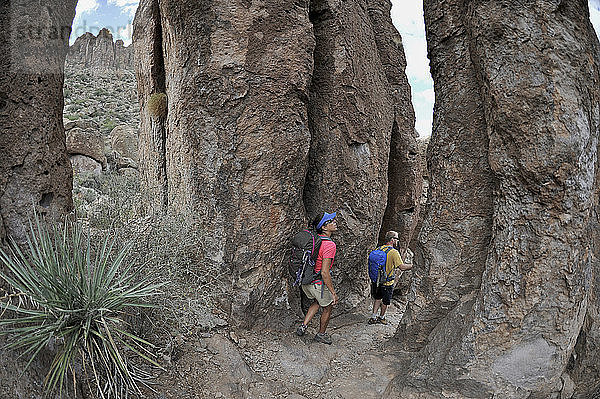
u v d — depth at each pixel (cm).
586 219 347
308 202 609
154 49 637
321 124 599
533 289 352
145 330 392
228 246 509
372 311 680
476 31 373
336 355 517
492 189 421
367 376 461
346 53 597
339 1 590
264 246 520
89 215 441
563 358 362
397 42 834
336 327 624
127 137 1919
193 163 518
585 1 358
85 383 320
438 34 440
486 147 422
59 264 306
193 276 479
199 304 454
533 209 350
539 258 348
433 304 464
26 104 336
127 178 544
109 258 376
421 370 404
